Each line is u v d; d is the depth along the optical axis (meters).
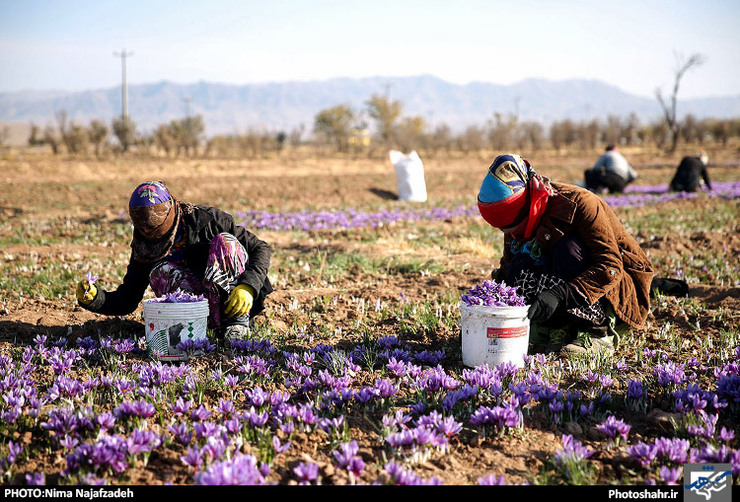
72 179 25.69
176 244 4.62
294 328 5.14
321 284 6.92
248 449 3.01
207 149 51.81
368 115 66.75
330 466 2.89
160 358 4.27
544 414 3.47
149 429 3.27
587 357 4.25
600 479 2.86
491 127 71.12
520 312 3.96
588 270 4.08
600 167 17.89
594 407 3.59
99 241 10.21
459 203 17.61
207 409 3.57
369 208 16.19
